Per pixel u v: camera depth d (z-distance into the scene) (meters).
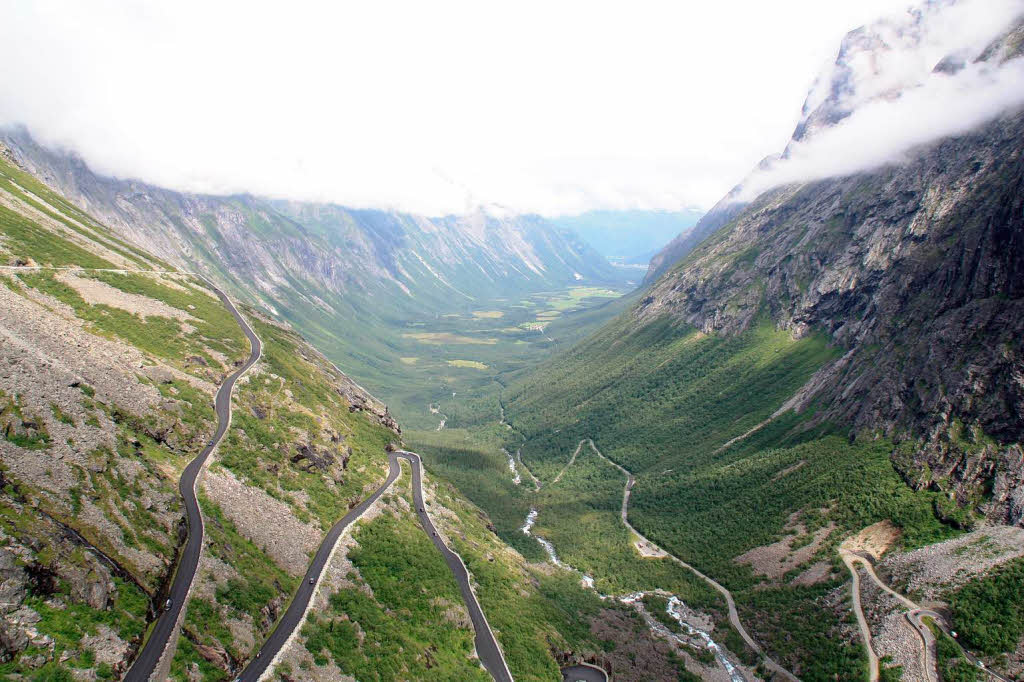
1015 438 150.50
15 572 72.56
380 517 151.62
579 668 136.62
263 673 92.50
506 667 123.56
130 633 80.81
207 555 102.94
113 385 127.62
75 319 149.88
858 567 151.75
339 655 104.00
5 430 91.62
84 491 93.44
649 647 151.00
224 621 94.62
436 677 111.62
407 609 125.81
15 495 83.25
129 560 89.56
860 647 132.00
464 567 151.50
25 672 67.44
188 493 117.69
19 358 106.88
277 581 112.88
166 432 128.62
